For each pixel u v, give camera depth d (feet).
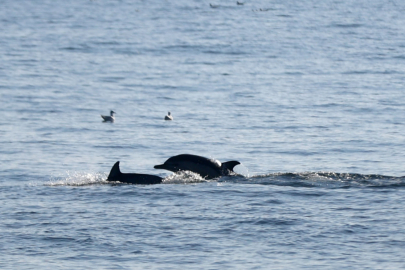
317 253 159.94
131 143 362.53
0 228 181.68
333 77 629.51
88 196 219.82
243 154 328.70
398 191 220.43
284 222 184.85
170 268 151.43
